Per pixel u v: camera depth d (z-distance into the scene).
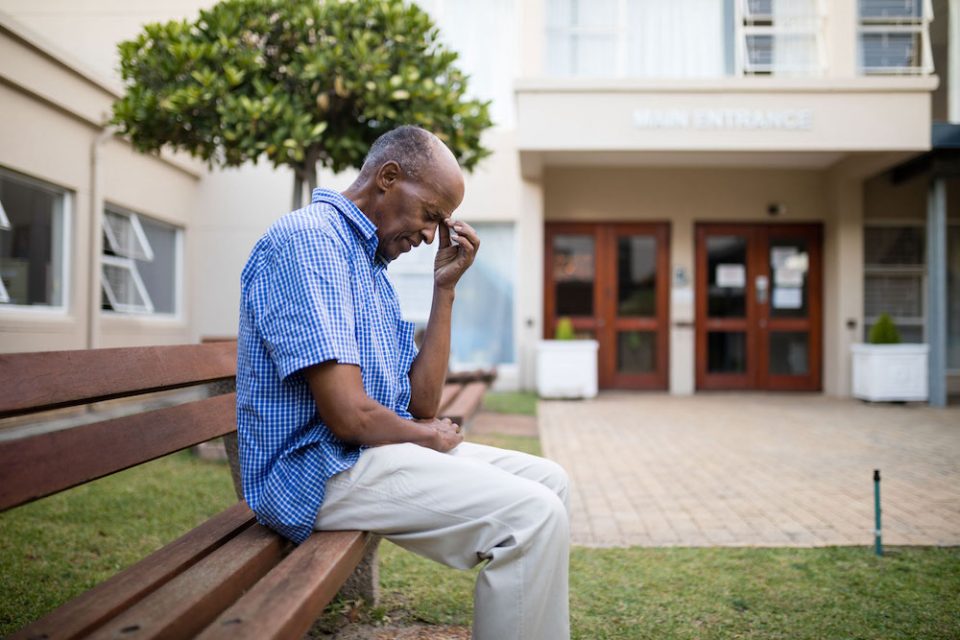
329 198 1.83
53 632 1.18
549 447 6.07
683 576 2.87
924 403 9.51
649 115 8.89
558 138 8.95
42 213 6.77
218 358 2.38
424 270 10.59
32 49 6.21
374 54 4.81
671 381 10.84
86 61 9.67
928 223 9.35
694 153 9.59
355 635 2.27
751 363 10.97
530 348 10.43
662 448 6.04
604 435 6.73
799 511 3.95
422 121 4.93
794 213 10.88
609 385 11.01
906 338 10.96
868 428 7.23
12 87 6.09
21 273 6.50
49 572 2.70
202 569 1.48
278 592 1.32
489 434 6.42
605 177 10.97
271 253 1.66
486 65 10.53
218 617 1.34
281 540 1.75
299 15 4.91
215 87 4.72
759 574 2.89
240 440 1.74
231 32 4.91
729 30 9.60
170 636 1.21
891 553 3.16
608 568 2.97
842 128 8.80
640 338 11.05
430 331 2.13
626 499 4.26
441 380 2.12
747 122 8.84
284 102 4.79
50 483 1.39
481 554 1.70
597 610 2.51
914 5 9.45
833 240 10.60
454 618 2.42
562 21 9.67
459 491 1.68
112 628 1.18
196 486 4.13
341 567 1.53
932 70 9.28
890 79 8.71
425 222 1.90
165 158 8.91
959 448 6.01
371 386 1.80
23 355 1.43
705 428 7.21
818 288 10.93
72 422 5.76
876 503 3.15
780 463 5.38
